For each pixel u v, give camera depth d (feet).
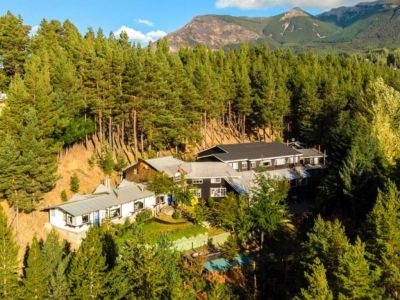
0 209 132.87
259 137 351.46
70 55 263.08
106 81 232.32
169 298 113.50
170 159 229.86
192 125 281.95
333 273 104.58
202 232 178.81
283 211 184.96
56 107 201.05
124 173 228.84
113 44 297.33
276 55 502.38
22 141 173.27
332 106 318.04
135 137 241.96
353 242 138.62
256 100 317.83
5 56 244.63
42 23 305.53
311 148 301.43
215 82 308.40
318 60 497.46
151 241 164.25
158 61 279.49
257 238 183.62
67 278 121.60
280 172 250.16
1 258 124.88
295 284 137.59
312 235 121.60
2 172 163.53
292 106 350.64
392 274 102.06
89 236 123.03
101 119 242.58
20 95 185.37
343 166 182.70
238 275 157.58
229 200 185.47
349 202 180.86
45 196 191.52
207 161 247.70
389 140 195.93
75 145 235.40
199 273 147.54
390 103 219.61
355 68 456.04
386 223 106.93
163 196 210.38
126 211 191.21
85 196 189.06
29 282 120.47
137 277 119.14
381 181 165.78
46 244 134.21
